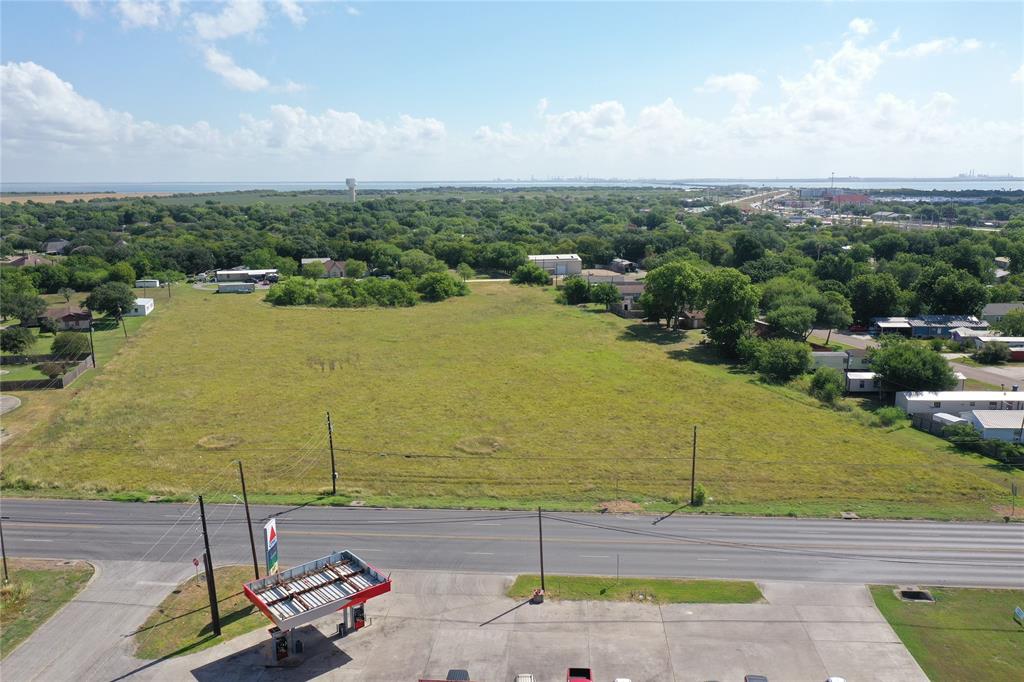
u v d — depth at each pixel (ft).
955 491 195.21
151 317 439.22
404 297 489.67
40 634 132.36
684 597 144.05
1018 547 164.86
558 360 341.41
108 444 231.09
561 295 509.35
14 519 179.63
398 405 273.33
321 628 135.23
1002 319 374.63
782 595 144.87
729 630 133.08
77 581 150.51
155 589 147.74
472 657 125.80
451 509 187.32
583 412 265.13
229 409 266.98
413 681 119.44
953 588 147.23
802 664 123.24
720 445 230.89
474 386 298.56
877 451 224.74
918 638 130.41
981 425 233.35
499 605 142.10
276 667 123.34
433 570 155.53
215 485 200.85
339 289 494.18
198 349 359.46
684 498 192.85
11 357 326.65
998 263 573.33
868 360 307.37
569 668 122.01
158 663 124.26
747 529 174.91
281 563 158.10
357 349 362.12
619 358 346.13
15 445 229.25
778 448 227.81
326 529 174.81
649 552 163.43
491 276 628.69
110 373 314.14
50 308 419.74
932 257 524.93
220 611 140.26
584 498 193.88
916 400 257.14
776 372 309.42
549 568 156.46
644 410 267.18
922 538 169.58
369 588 132.36
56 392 286.05
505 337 390.63
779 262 527.81
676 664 123.44
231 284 541.75
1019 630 132.57
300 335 393.29
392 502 190.80
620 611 139.44
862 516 181.68
